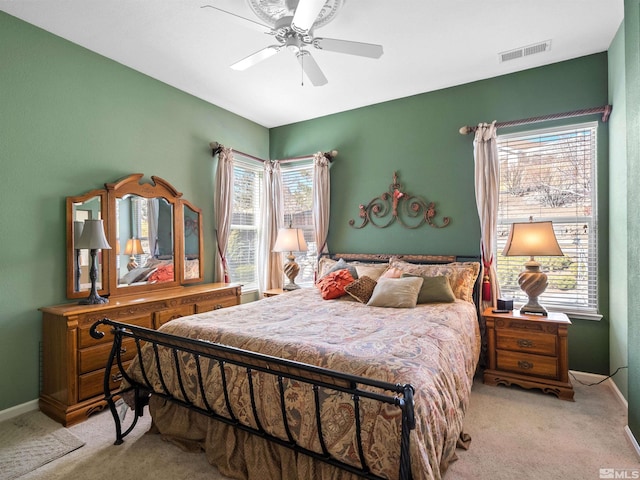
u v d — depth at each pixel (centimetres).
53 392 237
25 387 240
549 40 270
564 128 301
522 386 266
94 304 251
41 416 234
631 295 193
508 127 321
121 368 206
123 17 239
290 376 138
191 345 180
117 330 201
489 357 280
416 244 366
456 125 348
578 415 228
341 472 142
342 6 223
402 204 374
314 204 415
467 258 337
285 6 211
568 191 302
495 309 298
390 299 267
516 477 167
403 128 376
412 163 370
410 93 366
